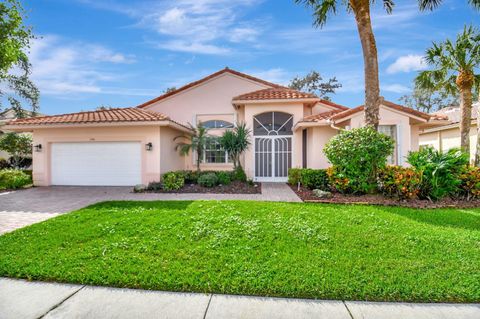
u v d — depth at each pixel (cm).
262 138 1716
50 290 396
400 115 1339
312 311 346
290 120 1709
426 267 452
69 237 593
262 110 1673
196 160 1845
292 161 1677
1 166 2270
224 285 399
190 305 360
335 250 522
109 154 1491
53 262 471
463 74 1481
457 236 590
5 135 2102
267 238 580
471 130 1962
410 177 938
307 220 701
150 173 1455
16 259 483
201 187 1377
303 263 466
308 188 1286
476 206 898
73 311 346
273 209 817
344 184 1048
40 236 603
